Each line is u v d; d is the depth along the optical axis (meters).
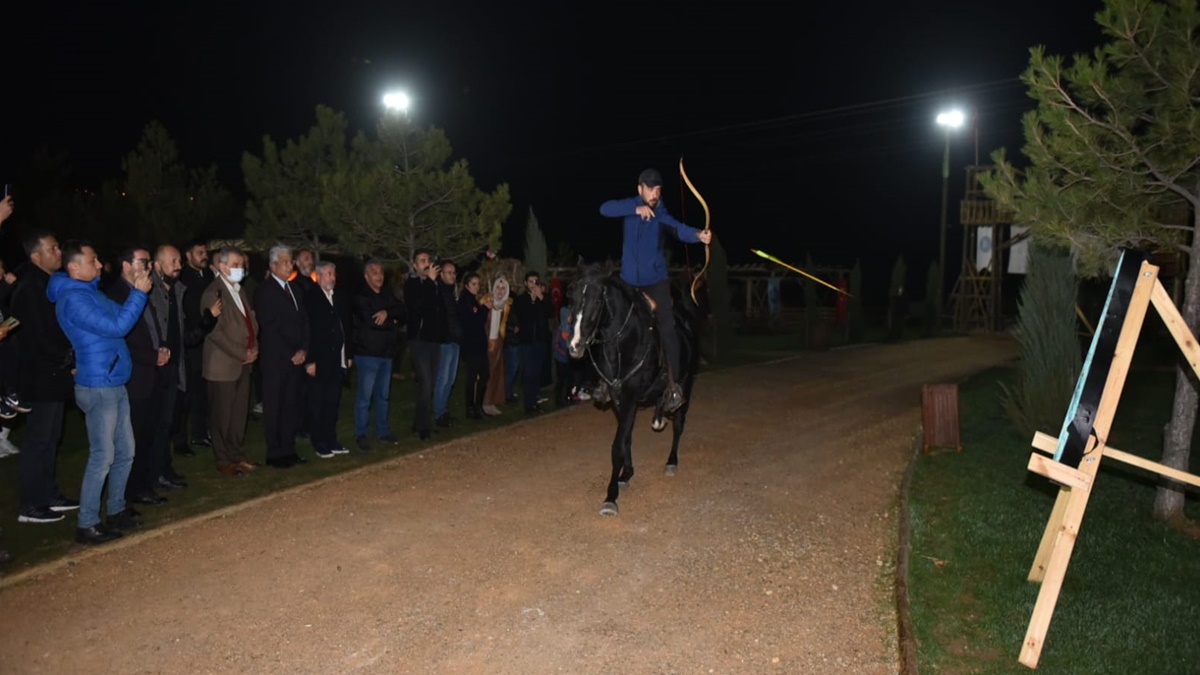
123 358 6.39
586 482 8.37
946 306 34.31
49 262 6.52
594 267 7.22
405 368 14.45
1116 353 4.88
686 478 8.62
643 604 5.59
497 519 7.20
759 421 11.75
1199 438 10.20
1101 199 6.70
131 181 17.34
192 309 8.10
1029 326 9.97
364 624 5.24
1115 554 6.40
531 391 11.63
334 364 9.00
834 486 8.45
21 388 6.59
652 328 7.59
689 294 9.26
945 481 8.53
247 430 10.06
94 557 6.14
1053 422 9.66
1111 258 6.96
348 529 6.87
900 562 6.24
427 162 14.43
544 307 11.73
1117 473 8.58
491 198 14.16
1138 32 6.25
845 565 6.32
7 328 6.01
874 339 27.94
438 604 5.53
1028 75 6.88
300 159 16.59
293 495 7.71
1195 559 6.32
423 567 6.12
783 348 23.77
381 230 13.98
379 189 13.59
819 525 7.21
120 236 15.41
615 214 7.86
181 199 17.56
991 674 4.68
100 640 4.99
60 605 5.41
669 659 4.89
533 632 5.18
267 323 8.39
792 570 6.21
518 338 11.53
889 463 9.40
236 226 19.42
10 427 8.84
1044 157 6.78
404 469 8.68
